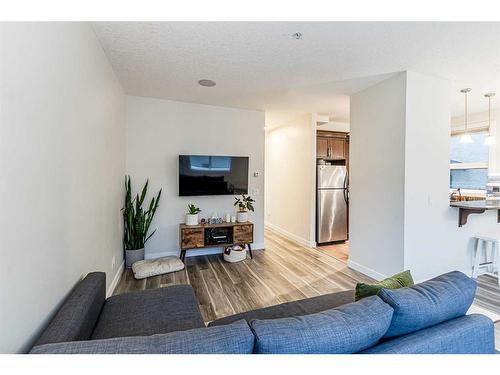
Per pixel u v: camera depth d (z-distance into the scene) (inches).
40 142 44.9
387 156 115.0
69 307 49.0
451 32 77.4
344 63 99.8
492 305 96.8
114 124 108.3
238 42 84.7
